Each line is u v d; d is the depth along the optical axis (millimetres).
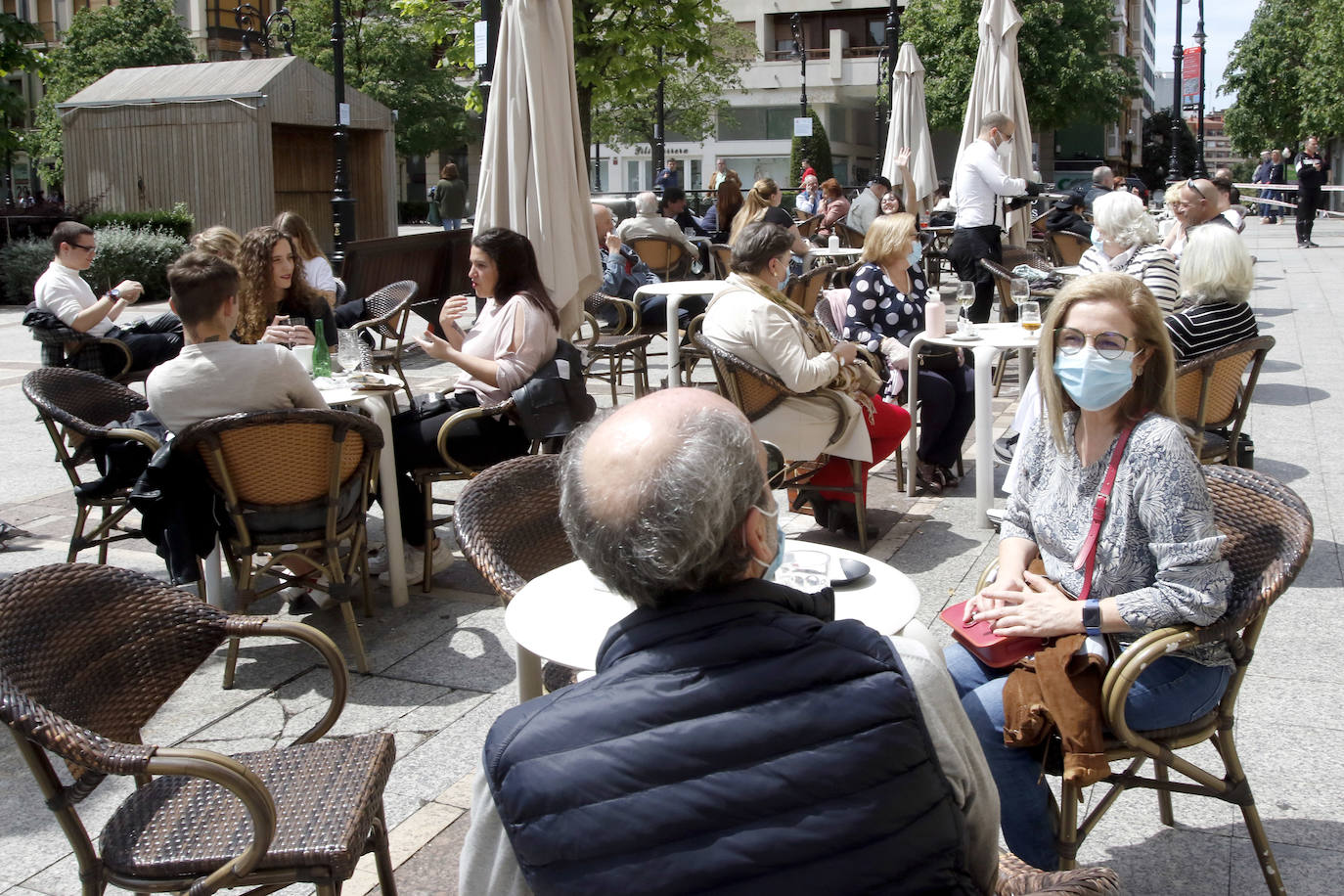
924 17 38219
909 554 5348
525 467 3289
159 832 2350
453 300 5387
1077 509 2693
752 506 1578
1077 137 50344
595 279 7016
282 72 21312
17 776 3621
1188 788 2658
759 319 5168
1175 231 7910
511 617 2451
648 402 1646
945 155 51781
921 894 1503
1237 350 4805
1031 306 6414
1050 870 2602
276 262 6109
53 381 5043
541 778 1476
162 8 44281
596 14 14531
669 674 1505
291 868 2229
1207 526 2506
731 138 49875
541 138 6590
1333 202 37375
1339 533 5418
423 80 40656
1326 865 2926
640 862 1454
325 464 4211
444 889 2949
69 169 22250
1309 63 36469
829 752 1463
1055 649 2529
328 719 2727
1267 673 4016
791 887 1453
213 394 4199
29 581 2365
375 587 5184
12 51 16312
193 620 2600
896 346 6281
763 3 49000
